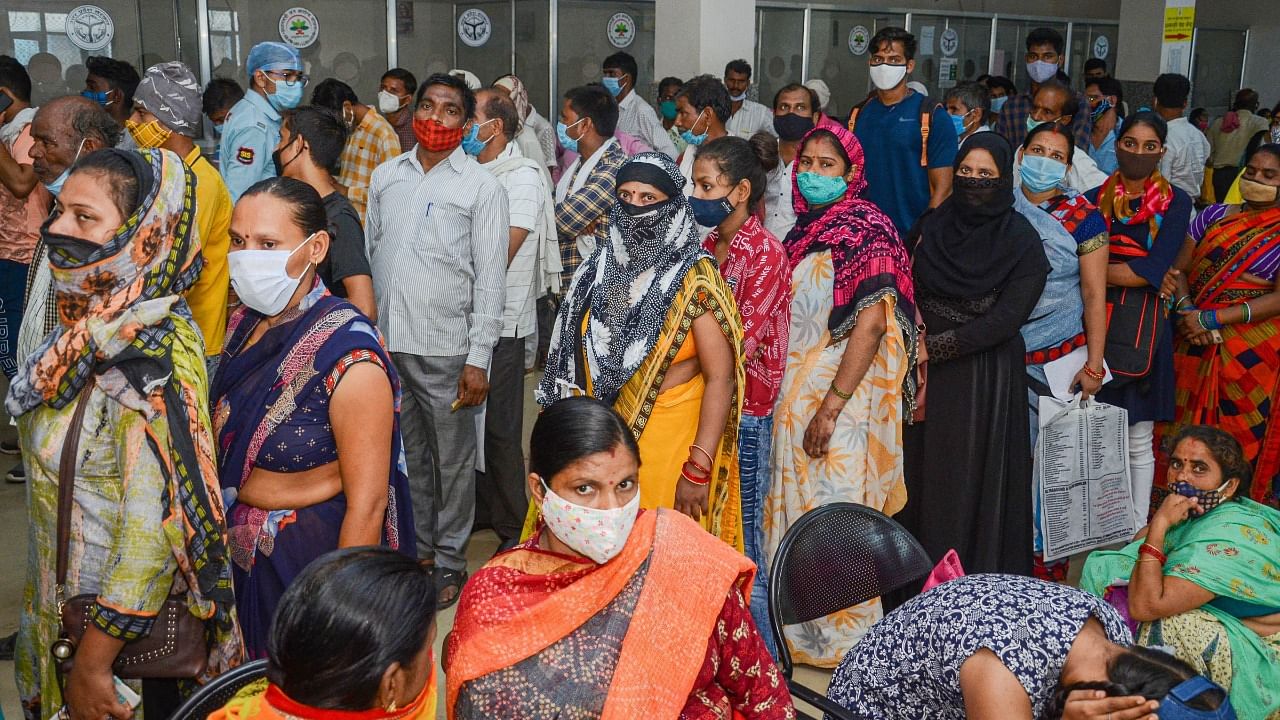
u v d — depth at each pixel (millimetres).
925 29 11000
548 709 1673
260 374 2178
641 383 2727
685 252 2756
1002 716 1791
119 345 1948
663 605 1739
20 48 7715
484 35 9055
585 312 2859
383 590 1327
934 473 3619
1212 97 13977
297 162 3301
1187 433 2865
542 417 1761
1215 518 2824
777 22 10188
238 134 4477
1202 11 13625
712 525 2840
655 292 2721
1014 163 4031
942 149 5246
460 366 3760
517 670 1694
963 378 3555
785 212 5160
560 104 9289
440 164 3678
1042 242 3666
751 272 3100
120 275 1987
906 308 3291
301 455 2152
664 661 1714
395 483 2299
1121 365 3977
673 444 2773
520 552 1802
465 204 3643
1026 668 1812
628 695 1682
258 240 2115
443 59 9016
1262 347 4277
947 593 1979
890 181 5418
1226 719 1636
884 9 10688
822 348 3365
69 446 1985
